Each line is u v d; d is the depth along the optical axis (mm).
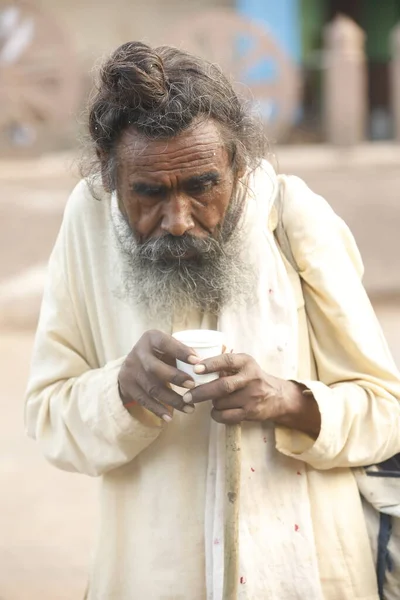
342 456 2430
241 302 2420
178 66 2281
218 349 2283
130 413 2418
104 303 2543
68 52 14406
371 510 2578
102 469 2490
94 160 2430
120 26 18578
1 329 9289
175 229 2248
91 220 2553
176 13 18844
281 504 2434
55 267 2631
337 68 16406
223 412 2291
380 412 2451
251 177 2482
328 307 2465
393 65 16828
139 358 2312
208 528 2422
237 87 2430
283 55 14875
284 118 15148
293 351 2412
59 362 2609
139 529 2490
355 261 2602
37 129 14695
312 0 21391
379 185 14203
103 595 2525
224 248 2352
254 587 2361
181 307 2434
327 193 13781
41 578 4781
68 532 5277
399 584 2541
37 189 13539
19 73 14398
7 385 7836
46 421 2600
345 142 16578
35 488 5887
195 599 2432
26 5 14266
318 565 2436
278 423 2420
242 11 19203
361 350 2451
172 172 2221
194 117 2227
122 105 2225
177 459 2469
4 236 11602
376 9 22500
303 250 2473
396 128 17000
